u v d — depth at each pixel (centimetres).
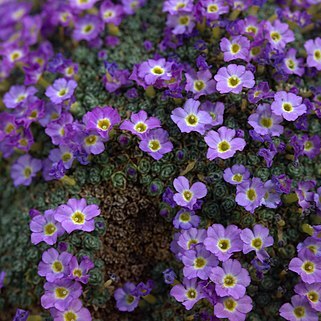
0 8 39
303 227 31
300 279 31
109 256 32
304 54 34
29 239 33
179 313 32
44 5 38
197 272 30
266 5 36
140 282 32
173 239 32
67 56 36
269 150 31
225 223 32
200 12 33
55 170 32
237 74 32
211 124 32
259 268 31
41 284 32
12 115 34
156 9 36
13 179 35
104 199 32
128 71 34
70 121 33
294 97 32
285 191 31
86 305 32
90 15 35
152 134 32
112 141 32
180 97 32
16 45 37
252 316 31
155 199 32
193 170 32
